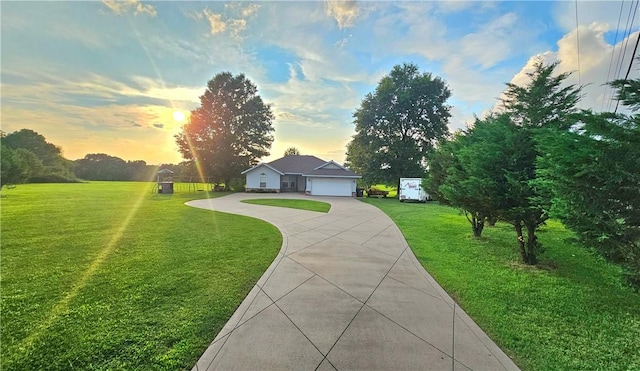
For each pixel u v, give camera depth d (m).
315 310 3.62
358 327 3.20
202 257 6.01
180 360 2.53
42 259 5.76
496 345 2.89
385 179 30.80
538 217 5.60
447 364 2.55
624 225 3.33
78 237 7.86
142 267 5.30
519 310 3.74
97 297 3.91
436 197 9.41
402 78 32.09
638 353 2.79
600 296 4.25
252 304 3.76
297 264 5.63
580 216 3.57
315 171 29.44
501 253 6.79
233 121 33.12
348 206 18.00
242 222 10.85
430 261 6.04
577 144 3.48
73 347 2.71
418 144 31.88
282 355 2.63
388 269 5.44
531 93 5.46
